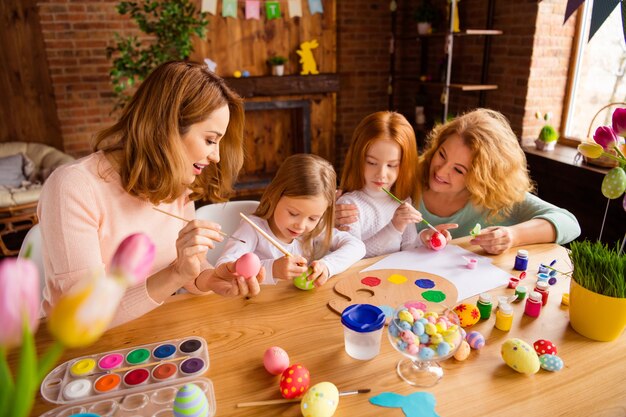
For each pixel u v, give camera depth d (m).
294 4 4.16
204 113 0.96
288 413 0.74
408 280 1.17
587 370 0.84
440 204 1.70
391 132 1.48
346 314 0.86
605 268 0.89
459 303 1.06
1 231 3.13
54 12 3.67
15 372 0.82
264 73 4.28
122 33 3.87
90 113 3.99
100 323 0.36
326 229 1.38
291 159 1.31
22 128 3.96
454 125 1.57
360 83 4.67
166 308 1.03
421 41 4.40
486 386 0.79
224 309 1.03
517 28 3.32
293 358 0.87
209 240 0.93
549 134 3.15
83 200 0.98
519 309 1.04
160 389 0.78
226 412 0.73
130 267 0.38
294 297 1.09
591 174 2.67
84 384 0.77
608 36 3.02
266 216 1.38
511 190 1.55
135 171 0.97
